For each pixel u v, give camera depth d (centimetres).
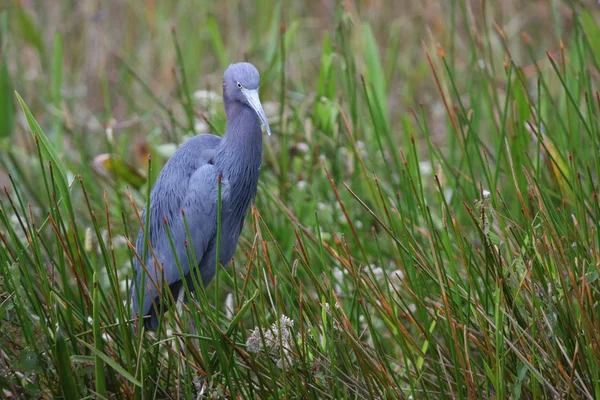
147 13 1581
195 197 770
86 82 1477
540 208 656
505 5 1478
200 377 665
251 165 796
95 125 1330
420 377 644
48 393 664
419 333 753
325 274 668
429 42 1484
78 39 1545
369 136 1129
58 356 604
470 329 660
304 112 1104
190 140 803
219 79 1448
